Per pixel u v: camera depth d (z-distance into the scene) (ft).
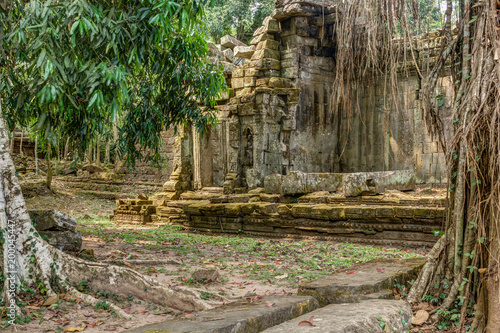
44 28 20.35
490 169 16.24
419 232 37.22
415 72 53.88
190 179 63.57
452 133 18.43
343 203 43.50
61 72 20.57
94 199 81.82
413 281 20.68
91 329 15.72
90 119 25.34
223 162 62.23
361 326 13.60
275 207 46.88
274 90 56.85
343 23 23.59
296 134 58.70
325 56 61.21
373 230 39.50
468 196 18.08
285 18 58.85
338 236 41.65
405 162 55.83
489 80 16.46
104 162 106.93
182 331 12.21
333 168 61.72
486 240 16.83
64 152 110.01
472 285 17.66
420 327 17.24
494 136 16.42
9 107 28.37
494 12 16.58
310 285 18.19
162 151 82.33
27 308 17.01
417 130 54.75
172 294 18.63
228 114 61.26
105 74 20.95
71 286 19.07
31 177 90.22
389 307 15.67
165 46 29.71
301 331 12.91
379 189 43.16
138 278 19.53
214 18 79.97
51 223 24.66
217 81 34.94
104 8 24.40
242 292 21.62
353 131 60.70
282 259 31.19
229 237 46.55
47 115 22.95
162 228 54.34
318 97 60.54
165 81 33.22
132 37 22.41
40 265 19.08
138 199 62.54
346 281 18.60
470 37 18.02
